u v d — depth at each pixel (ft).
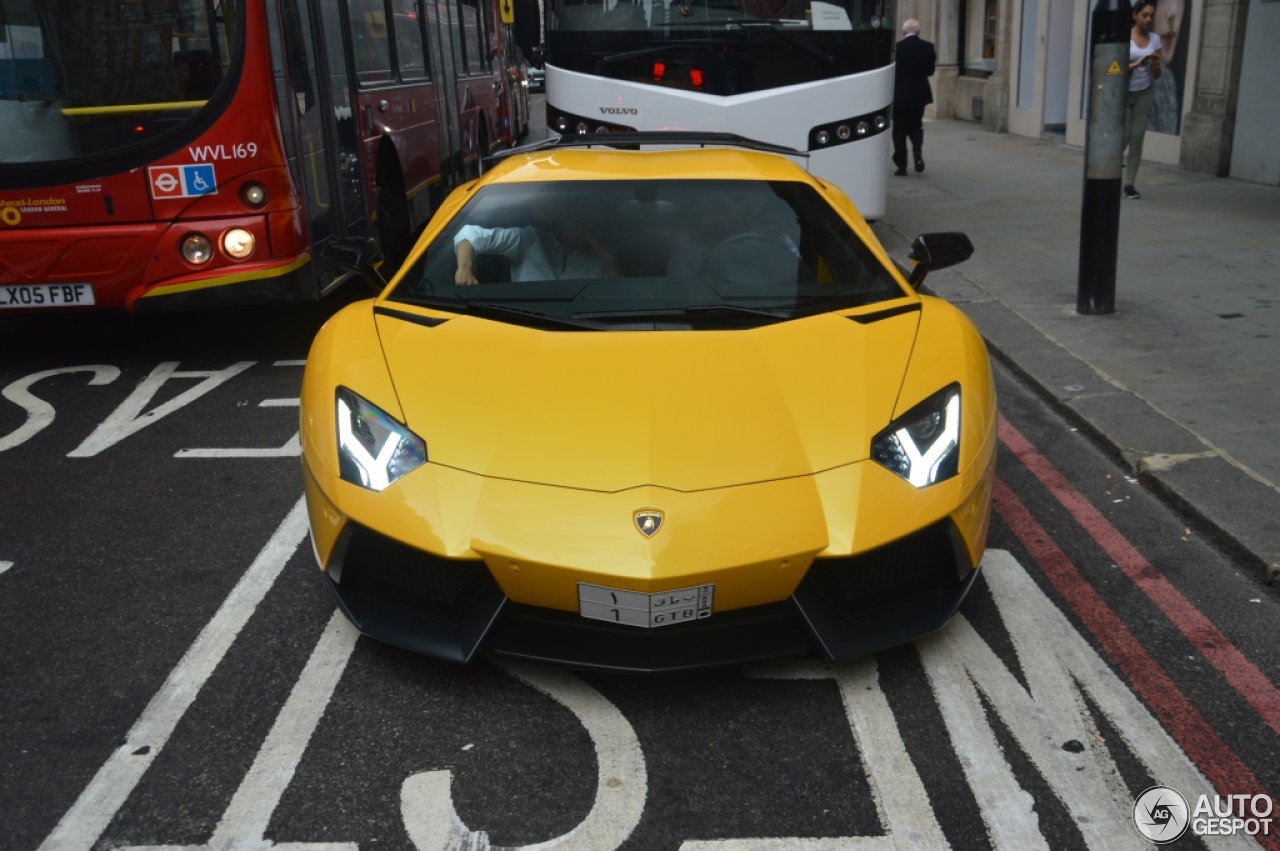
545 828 8.54
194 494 15.43
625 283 12.73
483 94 44.29
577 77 27.12
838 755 9.39
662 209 13.71
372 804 8.84
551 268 13.06
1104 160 21.83
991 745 9.53
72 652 11.24
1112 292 22.57
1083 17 50.96
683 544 9.30
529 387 10.67
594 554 9.29
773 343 11.41
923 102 44.39
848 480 9.89
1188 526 13.92
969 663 10.80
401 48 30.14
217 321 25.80
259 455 16.92
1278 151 37.04
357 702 10.25
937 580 10.37
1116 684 10.46
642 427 10.10
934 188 41.11
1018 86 59.88
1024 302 24.03
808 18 26.50
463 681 10.55
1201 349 20.18
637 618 9.37
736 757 9.38
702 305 12.23
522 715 10.02
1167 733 9.71
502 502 9.64
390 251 28.99
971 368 11.34
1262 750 9.48
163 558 13.41
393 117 28.78
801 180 14.42
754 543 9.40
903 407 10.56
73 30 19.70
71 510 14.96
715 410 10.32
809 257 13.15
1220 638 11.30
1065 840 8.37
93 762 9.41
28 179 19.94
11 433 18.25
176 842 8.41
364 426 10.52
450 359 11.22
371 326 12.19
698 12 26.35
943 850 8.26
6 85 19.74
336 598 10.67
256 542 13.82
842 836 8.41
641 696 10.27
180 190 20.11
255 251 20.45
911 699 10.19
